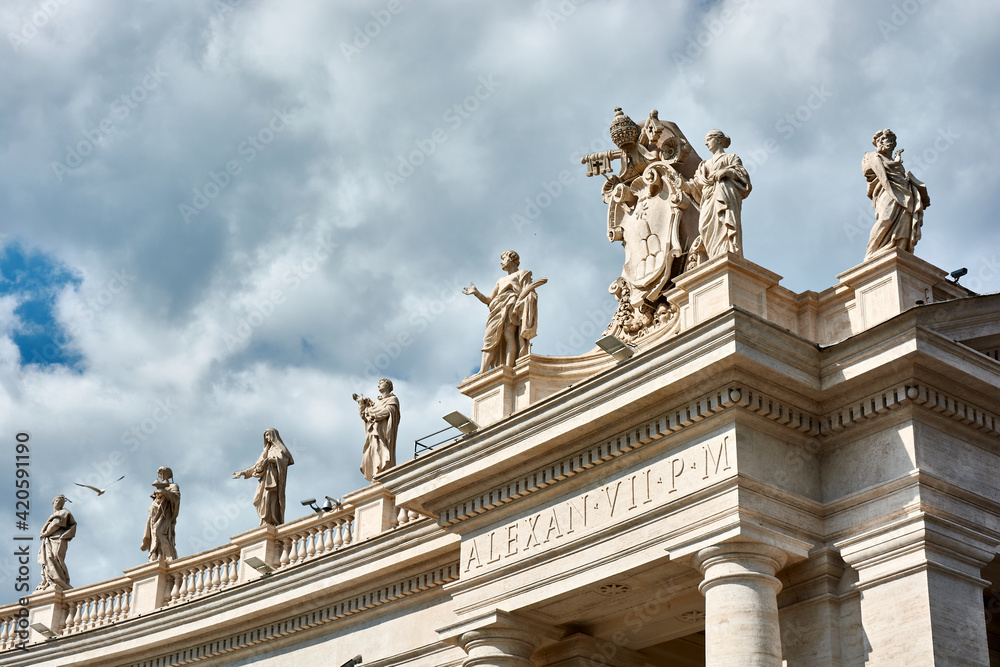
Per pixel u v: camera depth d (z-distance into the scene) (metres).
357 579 37.94
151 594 44.84
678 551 28.66
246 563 42.53
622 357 30.73
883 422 28.58
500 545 32.69
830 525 28.88
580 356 34.78
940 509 27.66
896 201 29.61
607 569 30.08
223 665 41.72
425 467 33.84
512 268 36.47
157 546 45.69
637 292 34.62
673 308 33.69
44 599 47.81
